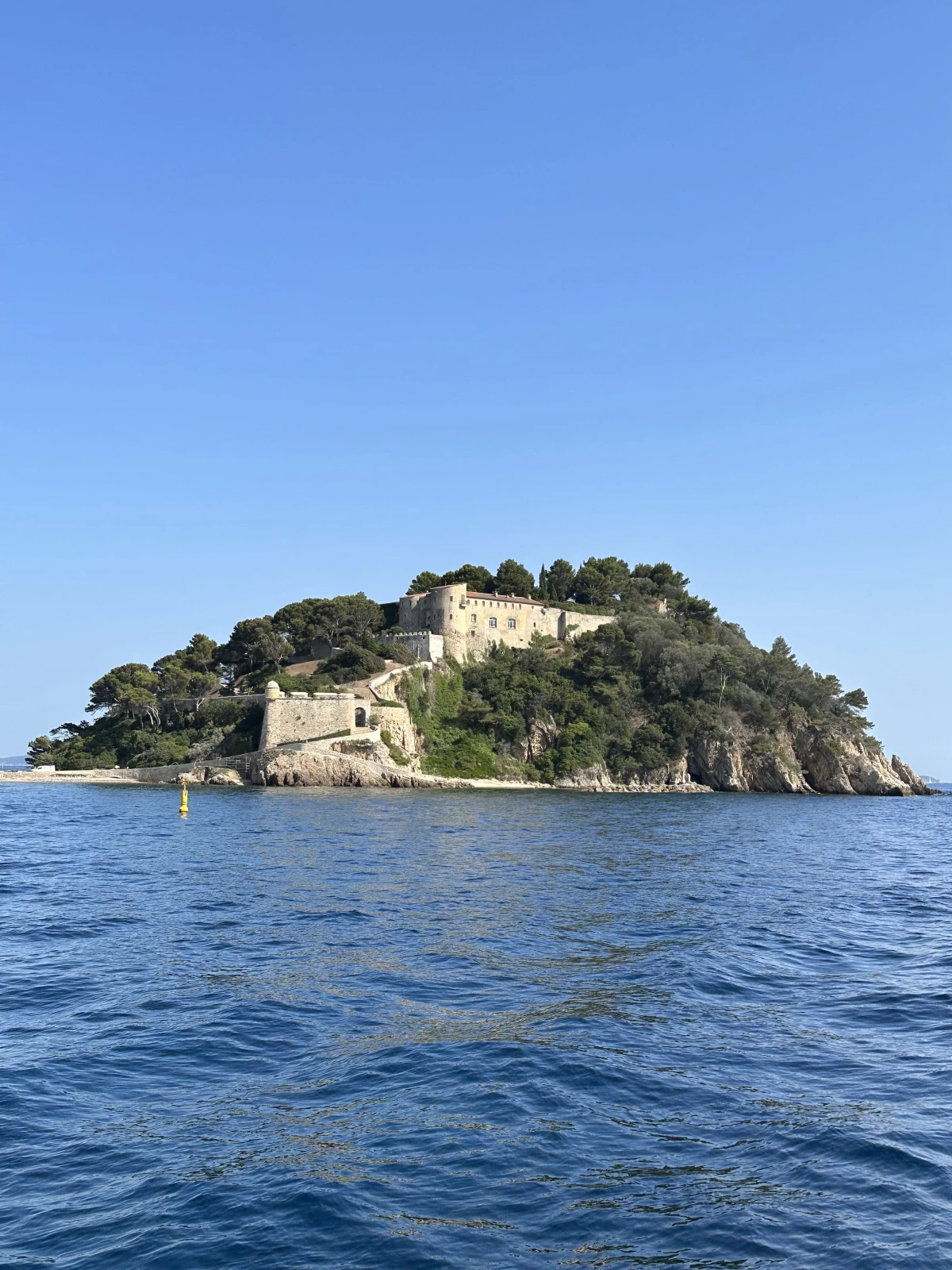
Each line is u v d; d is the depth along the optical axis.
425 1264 13.62
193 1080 20.22
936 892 50.66
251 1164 16.52
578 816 100.50
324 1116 18.50
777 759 166.88
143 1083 20.08
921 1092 19.80
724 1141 17.52
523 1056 21.64
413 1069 20.89
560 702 164.62
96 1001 25.70
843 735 177.25
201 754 145.12
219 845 65.50
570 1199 15.44
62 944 32.72
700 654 176.75
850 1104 19.16
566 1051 22.03
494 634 182.38
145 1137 17.55
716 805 129.00
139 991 26.69
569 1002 26.25
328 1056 21.70
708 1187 15.85
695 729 167.88
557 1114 18.59
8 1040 22.47
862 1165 16.52
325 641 180.75
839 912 42.69
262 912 39.28
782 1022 24.64
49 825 79.94
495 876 52.41
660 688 173.75
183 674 164.62
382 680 155.00
